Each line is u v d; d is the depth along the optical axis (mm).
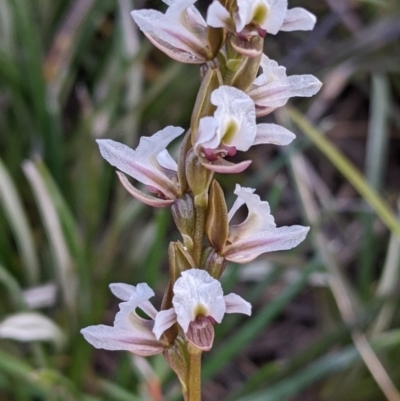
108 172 426
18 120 444
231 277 361
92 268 401
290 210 500
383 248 476
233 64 164
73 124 499
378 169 430
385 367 385
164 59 512
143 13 165
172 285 172
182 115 482
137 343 180
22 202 451
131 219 416
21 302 348
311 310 471
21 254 406
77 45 452
